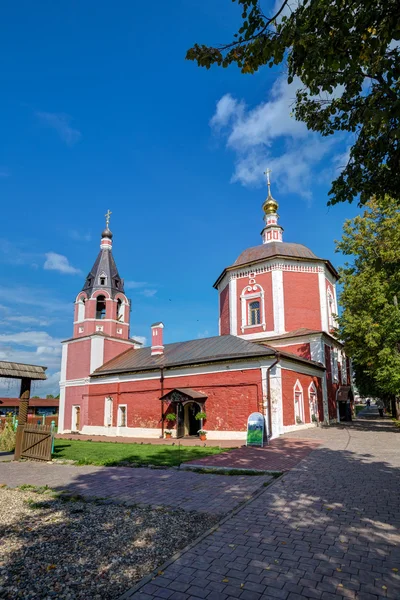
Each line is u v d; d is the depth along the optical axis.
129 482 8.94
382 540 5.00
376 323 19.59
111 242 34.22
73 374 30.11
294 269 26.91
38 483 9.31
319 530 5.40
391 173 6.61
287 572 4.21
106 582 4.10
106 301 31.56
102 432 26.11
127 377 25.22
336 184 7.10
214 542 5.04
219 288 31.64
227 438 18.77
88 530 5.70
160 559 4.63
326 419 22.98
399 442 14.04
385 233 22.62
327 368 24.69
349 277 23.16
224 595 3.77
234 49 5.12
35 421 32.38
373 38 4.67
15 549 5.04
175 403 21.58
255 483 8.38
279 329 25.53
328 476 8.77
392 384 18.33
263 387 18.20
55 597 3.82
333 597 3.72
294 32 4.67
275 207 31.83
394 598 3.68
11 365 14.07
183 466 10.72
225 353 20.44
